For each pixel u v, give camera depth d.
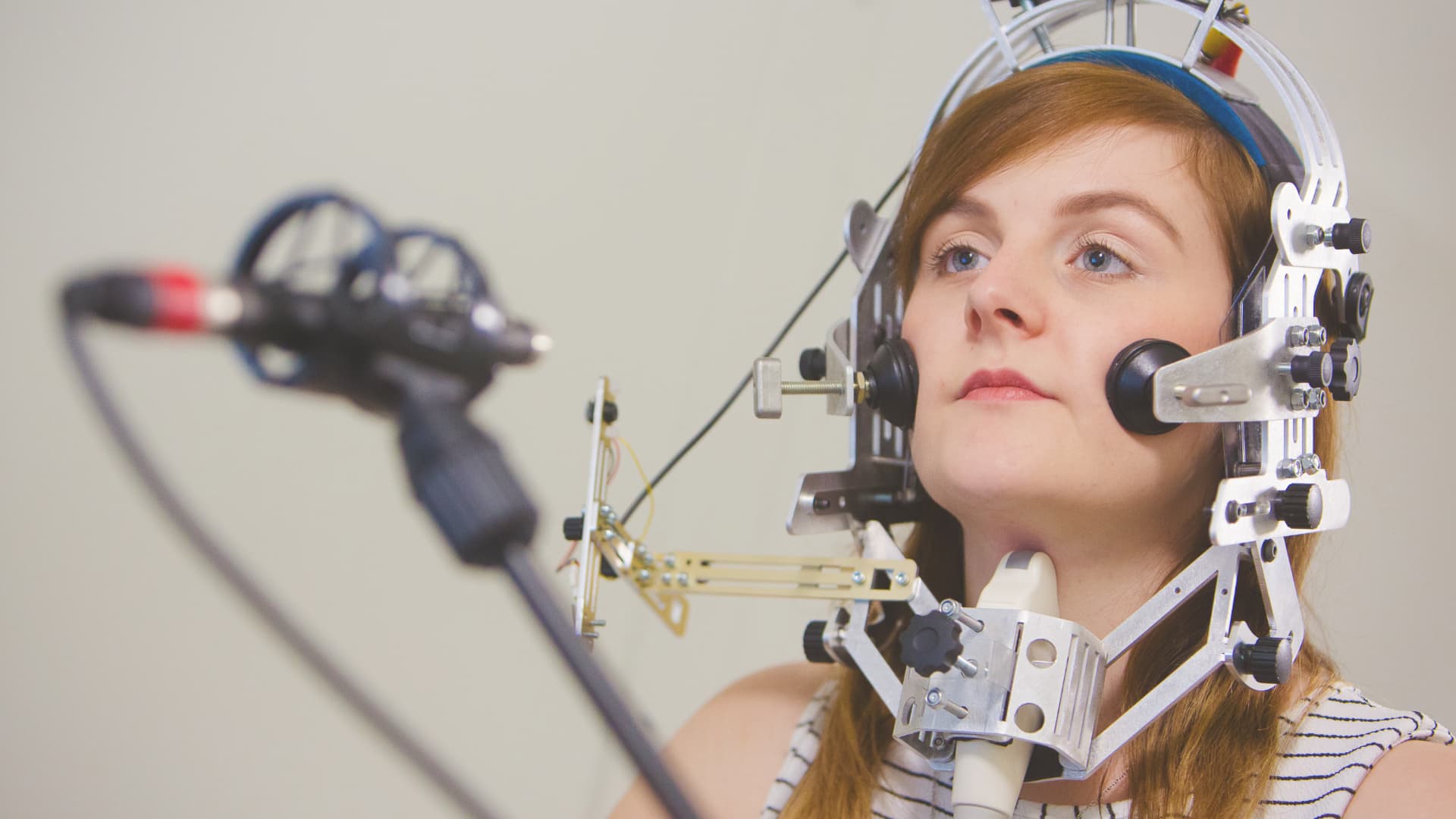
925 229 0.94
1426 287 1.43
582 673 0.38
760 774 1.00
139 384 1.50
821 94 1.57
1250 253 0.88
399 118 1.54
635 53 1.58
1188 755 0.84
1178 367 0.77
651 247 1.56
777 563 0.83
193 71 1.55
